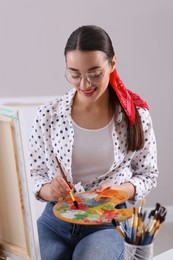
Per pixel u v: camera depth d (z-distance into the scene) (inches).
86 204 53.4
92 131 58.9
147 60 105.7
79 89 55.0
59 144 59.6
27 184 40.2
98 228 56.4
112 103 59.6
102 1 100.1
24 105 100.7
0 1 95.0
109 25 101.9
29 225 41.5
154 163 63.4
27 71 99.6
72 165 59.8
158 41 105.0
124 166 61.4
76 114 59.3
